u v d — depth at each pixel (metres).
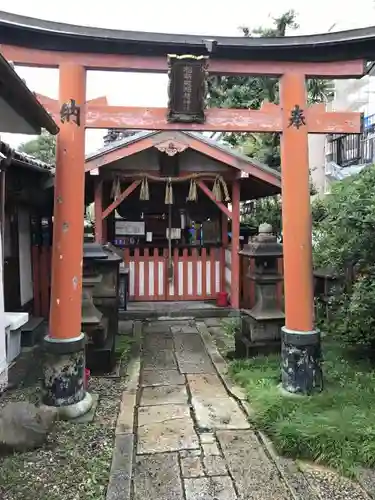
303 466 3.06
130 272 8.79
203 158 8.41
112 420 3.74
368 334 4.70
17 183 5.72
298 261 4.14
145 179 8.15
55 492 2.72
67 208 3.83
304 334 4.07
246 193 10.59
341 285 5.61
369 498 2.71
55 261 3.85
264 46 3.89
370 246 4.32
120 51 3.82
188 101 3.91
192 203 9.84
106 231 9.16
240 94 10.67
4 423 3.23
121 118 3.96
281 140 4.26
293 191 4.15
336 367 4.70
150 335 6.84
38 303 7.48
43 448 3.23
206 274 8.98
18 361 5.34
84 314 4.98
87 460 3.09
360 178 4.79
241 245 9.20
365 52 4.06
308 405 3.74
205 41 3.62
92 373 4.95
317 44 3.90
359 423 3.34
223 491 2.79
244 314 5.62
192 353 5.89
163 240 9.79
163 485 2.85
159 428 3.64
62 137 3.82
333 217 4.78
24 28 3.52
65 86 3.81
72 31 3.60
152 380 4.84
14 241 6.40
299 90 4.13
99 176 8.05
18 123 3.21
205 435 3.52
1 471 2.92
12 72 2.27
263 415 3.71
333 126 4.21
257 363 4.98
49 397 3.80
